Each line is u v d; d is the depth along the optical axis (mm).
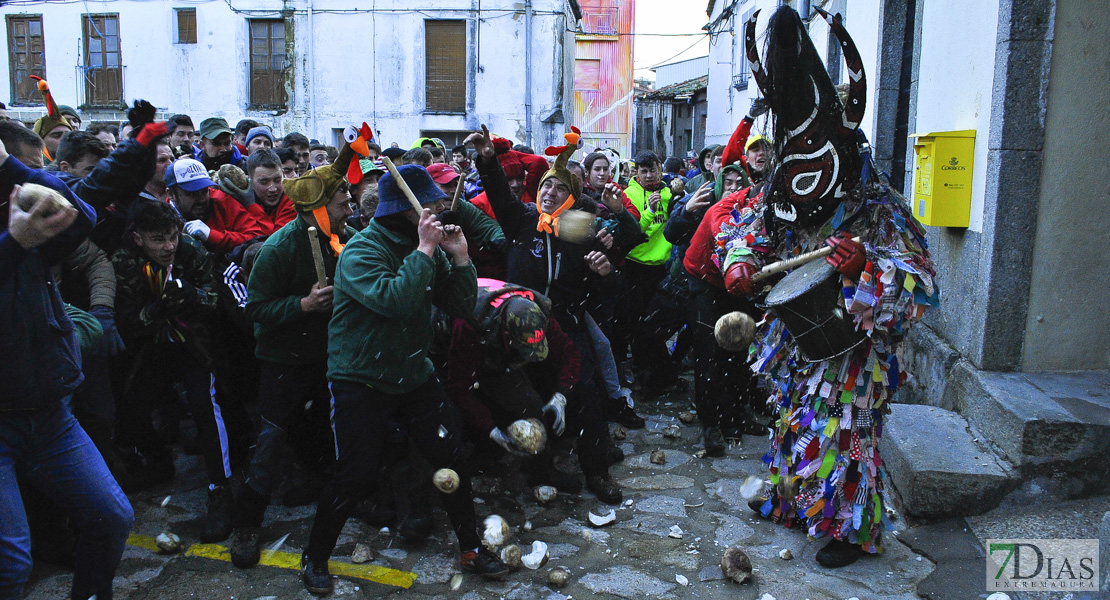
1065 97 4094
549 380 4047
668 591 3320
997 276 4234
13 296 2395
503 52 20719
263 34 20828
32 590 3305
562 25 20766
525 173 5285
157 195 4430
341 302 3172
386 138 21016
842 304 3338
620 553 3650
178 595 3285
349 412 3174
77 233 2605
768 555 3613
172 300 3736
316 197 3412
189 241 3943
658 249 6242
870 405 3430
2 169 2512
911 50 6281
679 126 36625
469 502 3406
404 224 3215
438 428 3338
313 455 4141
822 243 3467
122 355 4086
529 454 3486
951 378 4559
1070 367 4301
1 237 2262
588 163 6551
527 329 3424
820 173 3328
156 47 20938
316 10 20531
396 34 20625
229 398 4160
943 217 4551
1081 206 4180
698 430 5344
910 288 3229
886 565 3475
